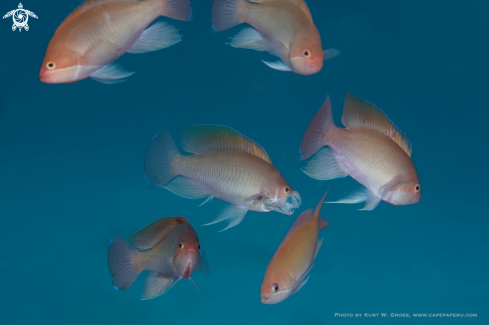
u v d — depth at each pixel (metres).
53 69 0.77
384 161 0.79
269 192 0.79
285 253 0.75
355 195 0.81
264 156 0.79
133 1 0.78
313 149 0.80
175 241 0.75
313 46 0.79
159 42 0.79
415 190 0.80
